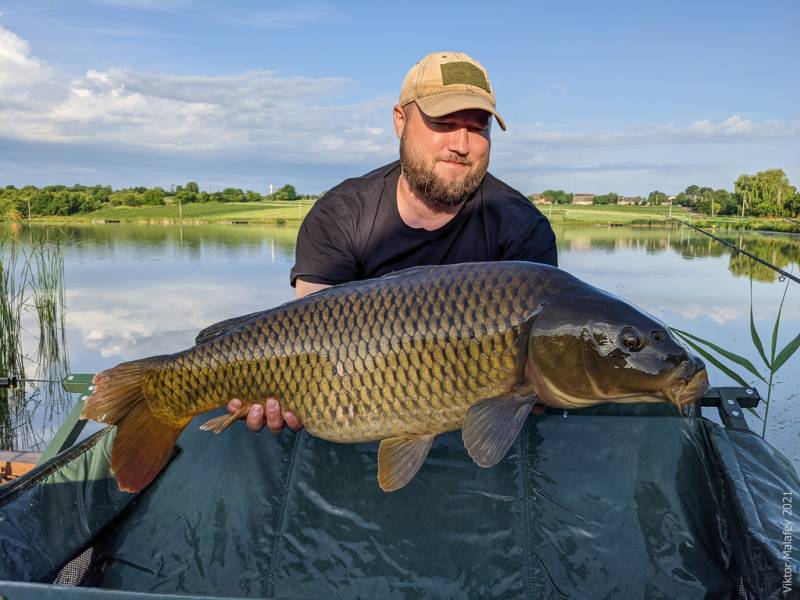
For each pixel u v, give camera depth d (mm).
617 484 1887
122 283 7477
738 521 1639
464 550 1818
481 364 1645
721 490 1854
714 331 4812
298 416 1751
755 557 1492
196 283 7387
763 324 4949
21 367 5047
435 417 1683
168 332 5582
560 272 1713
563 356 1617
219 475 1993
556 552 1786
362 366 1676
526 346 1628
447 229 2490
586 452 1947
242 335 1770
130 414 1800
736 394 2199
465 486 1907
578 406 1699
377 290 1702
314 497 1936
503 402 1646
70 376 2416
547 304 1634
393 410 1683
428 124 2281
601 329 1604
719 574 1719
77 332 5762
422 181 2340
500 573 1775
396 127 2564
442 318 1648
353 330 1682
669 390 1604
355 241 2516
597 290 1694
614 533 1802
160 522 1925
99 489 1883
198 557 1854
